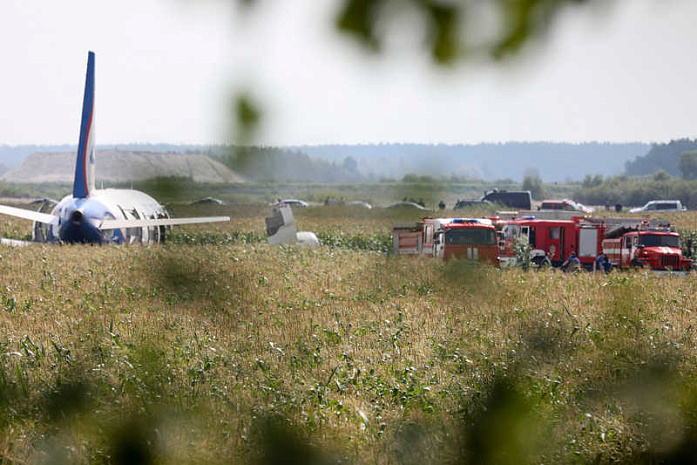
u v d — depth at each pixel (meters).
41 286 79.50
